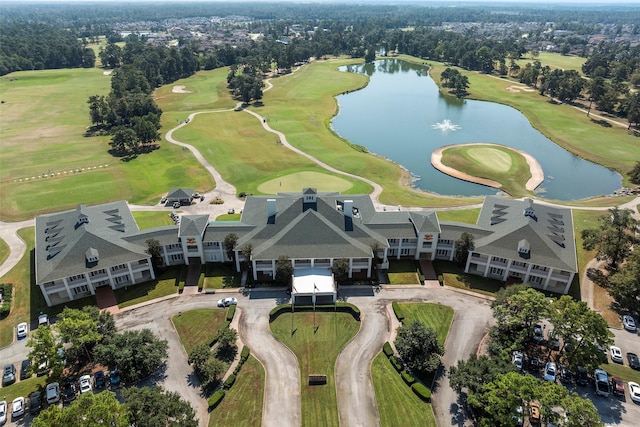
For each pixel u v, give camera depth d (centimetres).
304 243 9662
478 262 10031
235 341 8062
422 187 15562
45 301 9381
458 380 6719
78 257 9294
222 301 9156
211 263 10500
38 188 15000
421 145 19775
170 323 8694
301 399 7031
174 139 19925
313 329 8481
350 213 10369
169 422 6331
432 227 10219
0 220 12938
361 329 8494
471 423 6619
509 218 10719
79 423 5569
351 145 19475
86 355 7919
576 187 15675
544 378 7319
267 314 8888
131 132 18200
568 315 7256
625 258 10388
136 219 12800
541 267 9525
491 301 9319
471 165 17238
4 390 7256
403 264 10494
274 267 9756
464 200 14112
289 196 11662
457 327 8575
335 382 7338
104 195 14550
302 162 17300
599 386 7088
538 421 6581
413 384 7181
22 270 10462
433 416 6738
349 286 9731
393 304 9000
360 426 6600
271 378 7406
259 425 6588
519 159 17900
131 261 9531
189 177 15938
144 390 6278
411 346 7362
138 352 7275
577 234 11906
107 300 9394
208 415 6738
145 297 9475
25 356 7956
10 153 18262
